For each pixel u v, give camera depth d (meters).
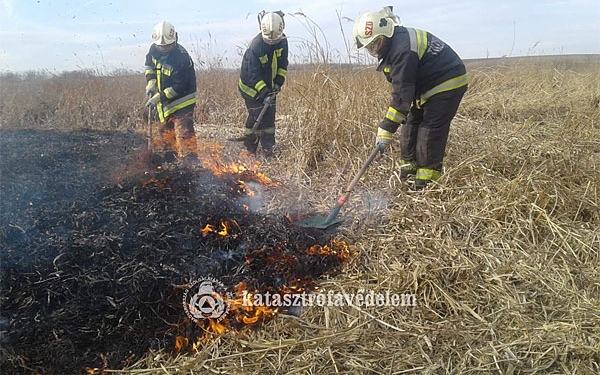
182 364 2.41
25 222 3.28
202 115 8.43
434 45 3.98
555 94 8.20
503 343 2.49
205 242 3.22
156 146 5.90
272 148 5.75
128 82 9.64
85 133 7.44
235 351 2.53
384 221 3.85
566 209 3.88
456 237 3.53
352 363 2.39
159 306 2.66
